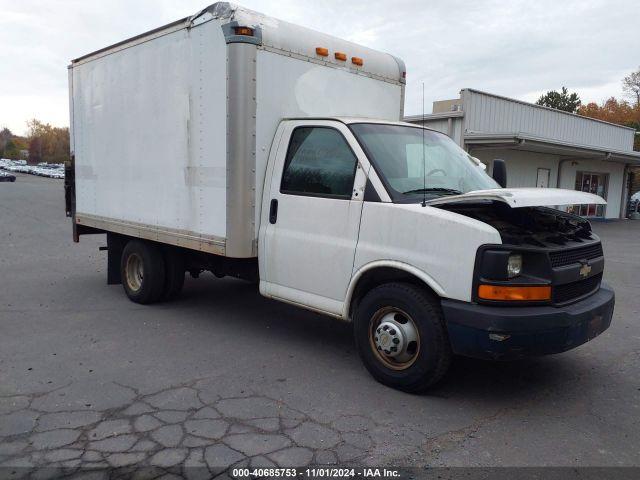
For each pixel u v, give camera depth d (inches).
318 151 193.9
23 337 224.1
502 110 744.3
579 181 950.4
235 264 239.0
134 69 252.4
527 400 170.4
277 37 205.3
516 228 165.0
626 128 1050.1
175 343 219.8
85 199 305.3
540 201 153.1
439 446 140.0
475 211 172.9
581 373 194.9
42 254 452.1
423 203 165.5
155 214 247.0
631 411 163.9
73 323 245.6
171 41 227.1
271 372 189.2
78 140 307.6
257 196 206.2
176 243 235.0
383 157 183.5
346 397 168.9
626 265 459.8
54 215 785.6
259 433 144.5
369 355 178.4
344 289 183.5
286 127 203.9
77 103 305.3
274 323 251.9
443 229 157.6
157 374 185.3
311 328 244.8
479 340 150.3
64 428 145.4
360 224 177.8
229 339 226.2
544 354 152.9
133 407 158.9
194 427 147.1
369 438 143.3
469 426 151.6
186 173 225.3
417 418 155.6
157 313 265.9
